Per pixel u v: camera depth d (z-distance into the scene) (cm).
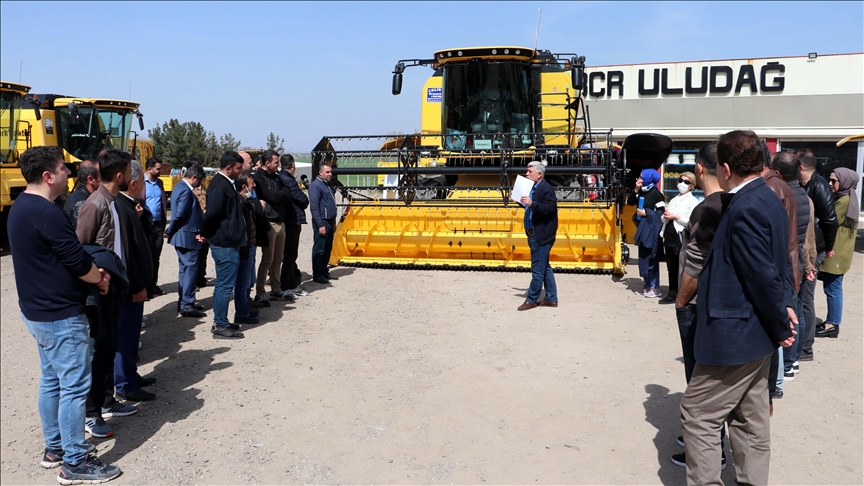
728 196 359
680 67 2036
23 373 741
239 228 737
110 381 537
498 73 1241
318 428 512
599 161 1114
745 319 346
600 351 674
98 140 1950
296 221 924
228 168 721
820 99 1911
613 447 469
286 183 912
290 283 933
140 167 570
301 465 454
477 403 552
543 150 1075
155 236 937
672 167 2091
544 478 427
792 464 437
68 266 424
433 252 1120
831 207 652
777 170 541
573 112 1317
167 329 785
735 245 341
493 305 862
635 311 824
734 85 1997
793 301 472
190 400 571
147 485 431
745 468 374
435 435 495
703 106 2033
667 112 2072
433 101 1320
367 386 596
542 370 625
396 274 1071
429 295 925
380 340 729
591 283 989
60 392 439
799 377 599
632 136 1180
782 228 340
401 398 566
